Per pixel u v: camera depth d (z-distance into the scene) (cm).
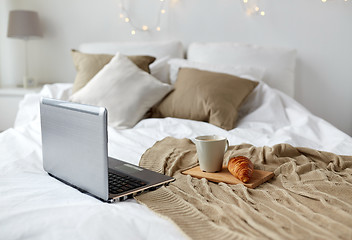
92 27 325
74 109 107
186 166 136
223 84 223
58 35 331
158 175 119
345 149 165
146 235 85
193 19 308
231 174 122
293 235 78
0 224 86
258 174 121
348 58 288
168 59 274
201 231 83
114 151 152
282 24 294
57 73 337
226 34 304
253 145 161
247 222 86
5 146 159
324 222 85
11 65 341
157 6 311
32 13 308
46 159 126
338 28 286
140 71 232
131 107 215
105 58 254
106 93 217
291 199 100
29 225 86
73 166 111
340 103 295
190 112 218
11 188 109
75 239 81
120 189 106
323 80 295
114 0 318
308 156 149
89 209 94
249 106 236
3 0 332
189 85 225
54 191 108
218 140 122
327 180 116
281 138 173
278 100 233
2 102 303
